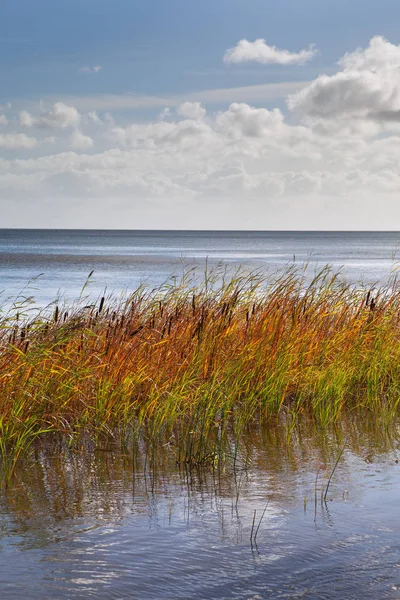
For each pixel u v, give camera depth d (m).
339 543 4.91
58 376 8.41
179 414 8.55
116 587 4.21
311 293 11.58
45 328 9.18
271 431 8.52
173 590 4.18
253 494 6.05
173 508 5.68
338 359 10.16
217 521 5.38
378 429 8.64
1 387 7.83
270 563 4.57
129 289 36.16
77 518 5.44
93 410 8.54
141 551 4.77
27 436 7.87
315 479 6.51
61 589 4.18
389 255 108.88
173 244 192.00
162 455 7.35
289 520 5.39
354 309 11.84
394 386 10.33
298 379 10.00
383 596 4.09
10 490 6.15
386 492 6.09
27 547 4.84
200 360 9.51
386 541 4.95
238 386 9.45
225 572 4.43
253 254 109.25
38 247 143.38
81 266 66.12
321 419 8.91
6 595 4.09
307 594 4.11
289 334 10.23
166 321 9.98
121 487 6.25
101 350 9.12
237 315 10.78
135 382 8.90
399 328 11.77
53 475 6.61
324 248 159.12
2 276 48.81
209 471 6.78
